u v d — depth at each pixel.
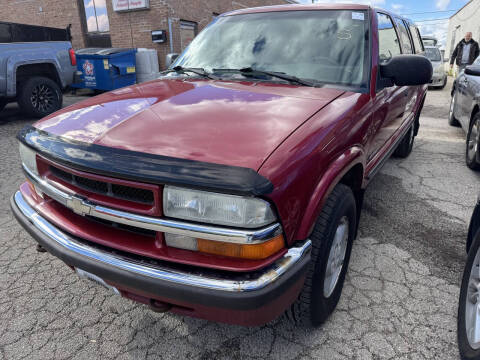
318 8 2.88
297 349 2.02
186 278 1.51
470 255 1.92
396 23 3.67
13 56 6.66
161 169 1.48
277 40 2.72
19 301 2.38
